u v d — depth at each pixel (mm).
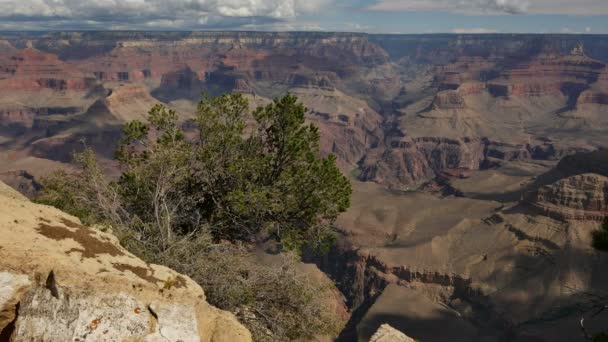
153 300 11219
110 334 10445
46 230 11695
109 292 10648
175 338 11180
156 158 19625
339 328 18406
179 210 20891
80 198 19016
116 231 16969
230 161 21094
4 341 9719
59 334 9945
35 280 10070
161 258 16641
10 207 12234
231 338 12617
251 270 18281
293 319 17719
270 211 19984
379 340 19438
